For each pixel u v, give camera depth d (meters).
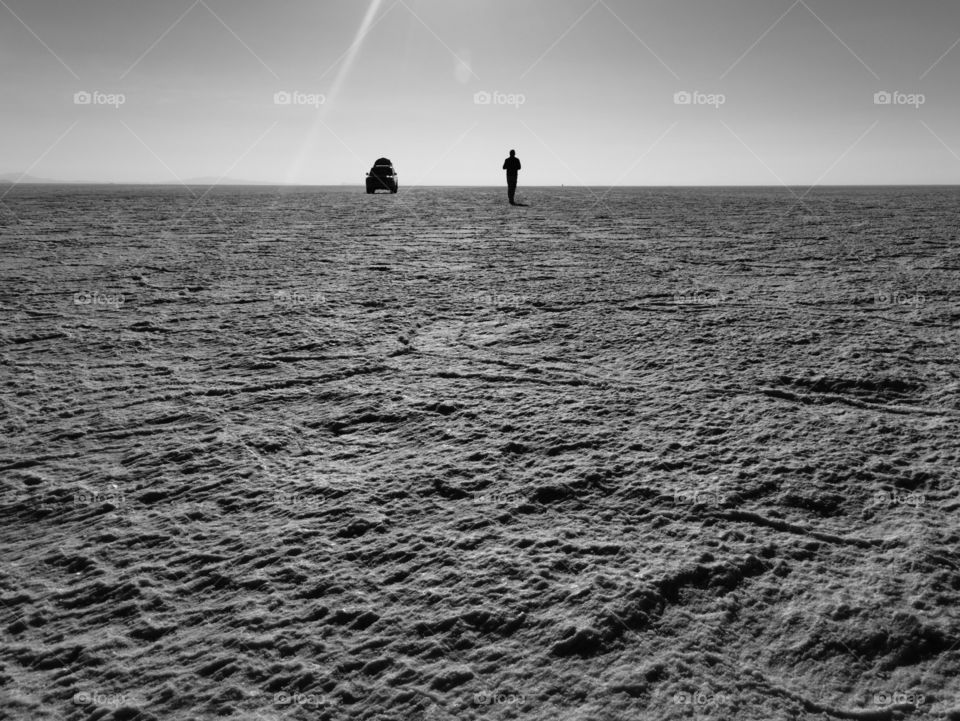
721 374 3.39
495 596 1.70
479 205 18.09
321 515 2.12
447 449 2.57
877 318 4.52
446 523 2.05
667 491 2.20
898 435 2.60
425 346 4.02
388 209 16.34
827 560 1.82
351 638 1.57
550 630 1.57
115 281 6.20
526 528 2.01
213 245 8.93
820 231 10.29
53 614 1.69
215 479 2.38
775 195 25.20
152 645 1.57
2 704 1.41
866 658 1.47
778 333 4.14
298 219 13.28
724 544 1.90
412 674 1.45
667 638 1.54
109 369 3.65
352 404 3.08
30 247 8.62
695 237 9.64
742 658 1.48
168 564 1.88
